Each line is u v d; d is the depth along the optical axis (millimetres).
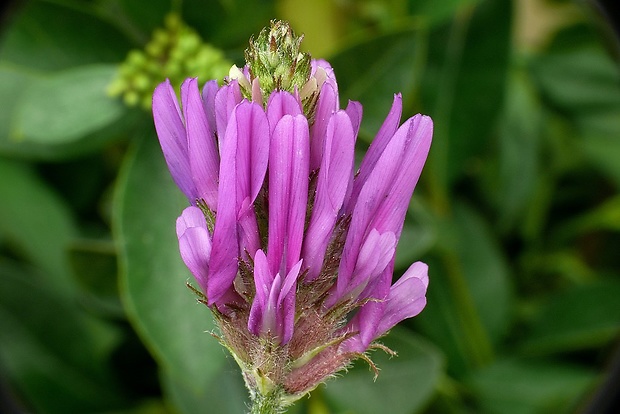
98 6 257
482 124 265
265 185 150
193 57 222
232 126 142
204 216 150
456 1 241
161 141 151
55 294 270
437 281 271
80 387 273
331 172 146
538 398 261
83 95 221
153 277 211
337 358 156
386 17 251
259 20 236
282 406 158
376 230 149
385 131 150
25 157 243
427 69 263
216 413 229
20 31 236
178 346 208
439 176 265
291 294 149
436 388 262
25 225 267
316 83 148
